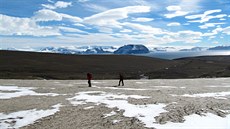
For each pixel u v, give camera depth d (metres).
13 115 23.44
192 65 137.12
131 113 23.00
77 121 21.50
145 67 136.62
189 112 23.20
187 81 57.28
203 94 33.25
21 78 77.00
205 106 25.25
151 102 26.84
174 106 25.08
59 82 52.94
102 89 37.84
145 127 19.81
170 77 95.06
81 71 112.62
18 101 28.77
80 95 31.77
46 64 132.00
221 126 19.98
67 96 31.41
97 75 96.12
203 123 20.61
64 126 20.50
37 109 25.03
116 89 37.97
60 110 24.56
